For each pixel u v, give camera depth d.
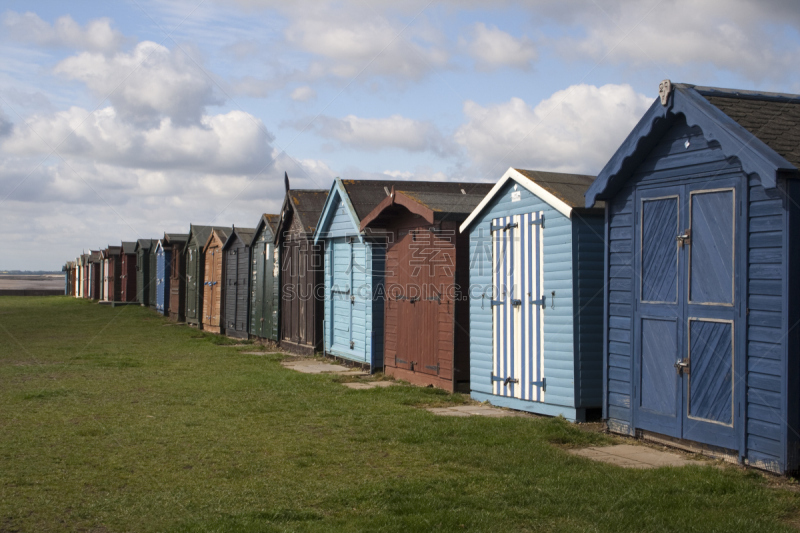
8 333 25.59
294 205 19.36
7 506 5.86
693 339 7.57
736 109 7.40
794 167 6.39
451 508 5.69
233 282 25.66
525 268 10.48
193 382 13.40
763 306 6.75
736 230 7.07
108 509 5.79
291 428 9.09
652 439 8.19
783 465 6.49
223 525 5.26
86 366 15.90
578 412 9.55
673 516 5.40
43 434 8.70
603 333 9.17
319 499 6.03
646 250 8.27
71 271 70.19
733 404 7.06
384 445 8.10
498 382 11.00
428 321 13.02
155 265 42.22
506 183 10.84
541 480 6.50
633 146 8.09
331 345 17.81
